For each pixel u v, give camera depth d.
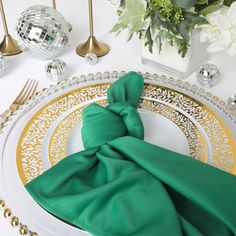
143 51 0.70
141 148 0.49
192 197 0.43
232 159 0.52
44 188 0.45
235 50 0.56
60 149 0.54
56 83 0.68
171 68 0.69
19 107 0.59
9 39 0.76
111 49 0.77
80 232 0.43
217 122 0.57
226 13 0.56
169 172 0.45
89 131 0.52
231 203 0.42
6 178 0.49
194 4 0.55
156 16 0.56
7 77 0.70
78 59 0.74
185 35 0.57
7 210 0.45
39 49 0.69
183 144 0.55
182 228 0.41
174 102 0.61
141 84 0.61
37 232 0.43
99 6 0.92
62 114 0.59
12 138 0.55
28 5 0.93
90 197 0.43
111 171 0.47
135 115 0.54
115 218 0.42
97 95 0.63
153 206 0.42
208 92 0.63
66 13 0.90
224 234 0.42
